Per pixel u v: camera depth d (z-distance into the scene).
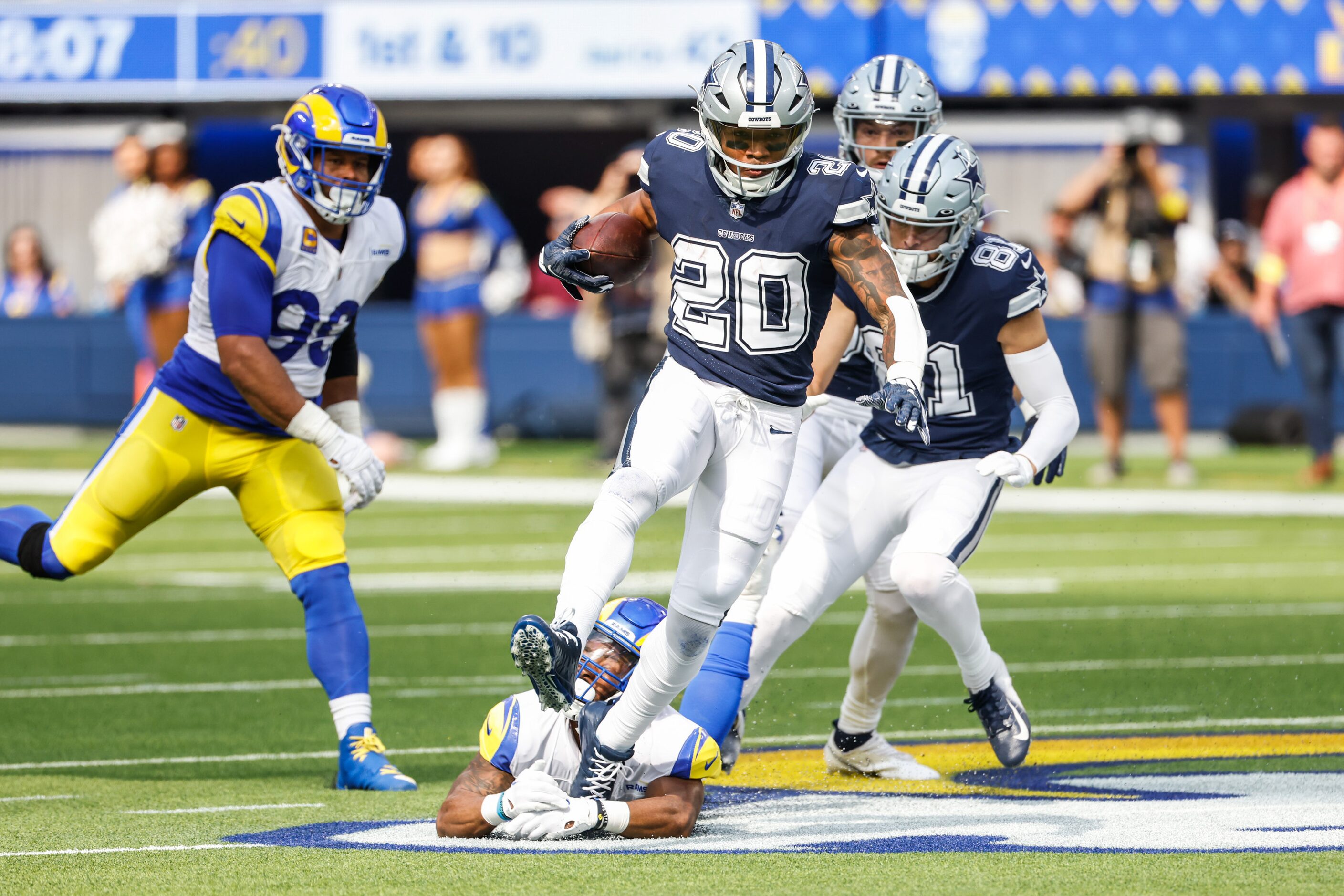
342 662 17.66
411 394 64.50
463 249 57.34
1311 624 28.47
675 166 14.18
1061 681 23.67
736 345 14.02
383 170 17.95
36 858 13.38
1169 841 13.88
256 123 72.81
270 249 17.53
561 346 64.50
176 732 20.56
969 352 16.95
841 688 23.61
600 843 13.96
